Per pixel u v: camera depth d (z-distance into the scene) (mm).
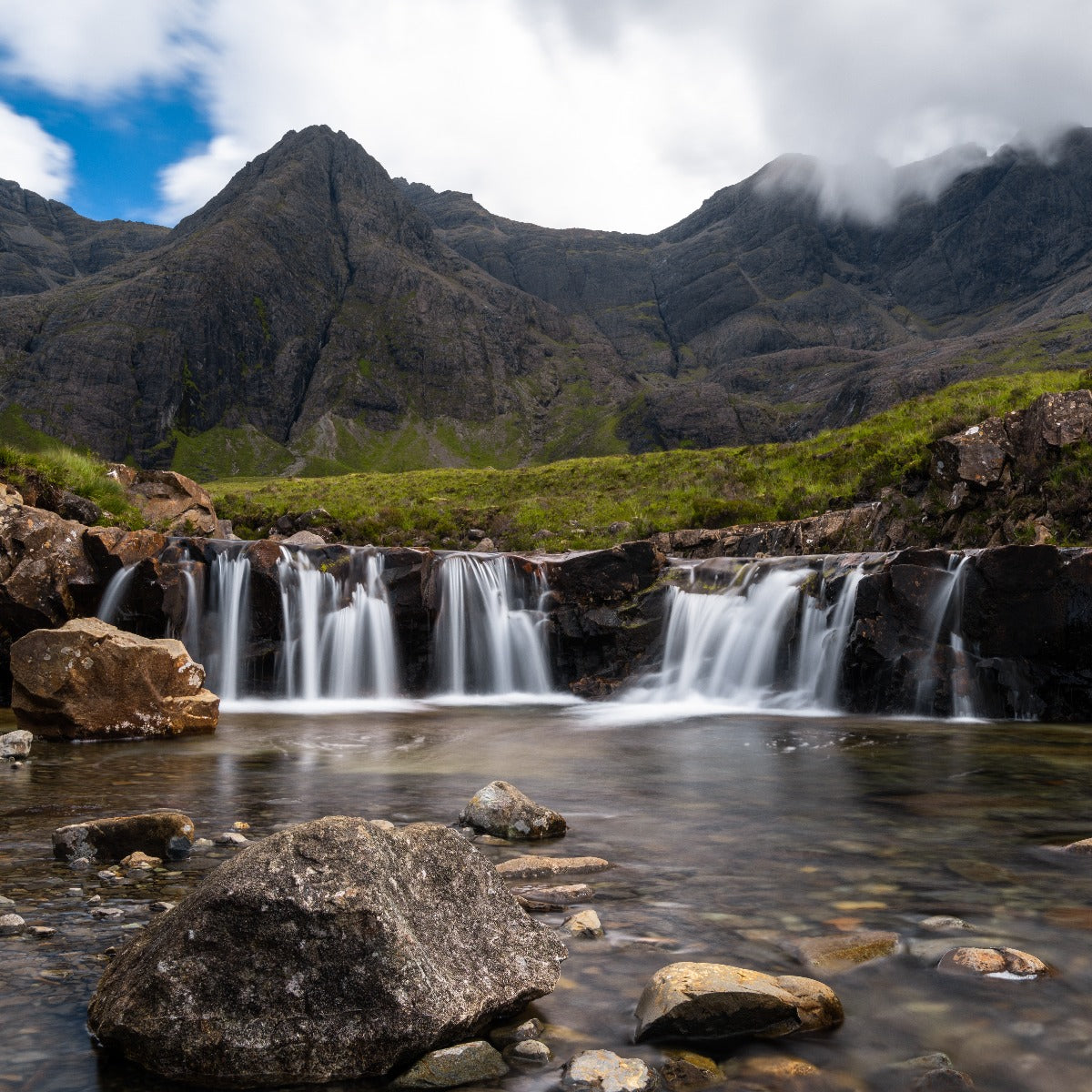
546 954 4496
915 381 182500
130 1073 3600
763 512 33062
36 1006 4129
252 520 41375
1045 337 191250
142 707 14273
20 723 14016
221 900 3842
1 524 19359
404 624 22562
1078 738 14422
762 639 20781
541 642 23000
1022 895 5773
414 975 3812
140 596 20281
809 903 5625
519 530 39000
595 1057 3611
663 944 4914
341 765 11602
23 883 6043
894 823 8039
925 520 25547
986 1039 3873
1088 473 22500
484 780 10422
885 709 18469
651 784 10219
